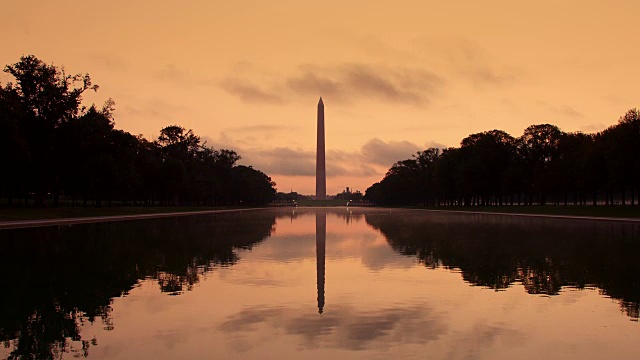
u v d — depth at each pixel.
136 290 16.70
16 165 61.66
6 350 10.59
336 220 68.56
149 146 114.56
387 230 45.94
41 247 29.38
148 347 10.80
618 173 68.06
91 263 22.86
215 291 16.55
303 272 20.45
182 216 80.19
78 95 70.69
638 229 44.12
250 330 12.06
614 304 14.48
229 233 41.88
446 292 16.30
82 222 55.00
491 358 10.10
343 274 19.89
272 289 16.91
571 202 155.88
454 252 27.14
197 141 122.50
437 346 10.83
